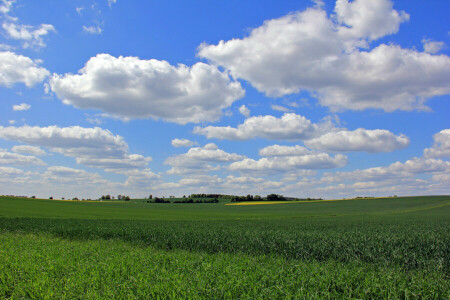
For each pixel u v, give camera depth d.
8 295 7.89
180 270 9.76
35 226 28.97
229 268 9.73
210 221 38.78
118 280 8.32
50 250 13.05
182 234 20.62
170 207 94.75
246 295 7.20
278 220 41.94
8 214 46.22
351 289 7.91
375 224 32.53
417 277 9.27
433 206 85.44
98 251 13.02
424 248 14.42
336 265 11.59
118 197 141.75
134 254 12.45
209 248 17.11
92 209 68.50
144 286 7.84
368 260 13.56
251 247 16.19
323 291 7.56
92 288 7.82
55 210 60.00
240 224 32.59
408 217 49.03
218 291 7.52
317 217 52.75
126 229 25.05
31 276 8.80
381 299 7.60
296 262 12.20
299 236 18.42
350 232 21.67
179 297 7.18
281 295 7.40
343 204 98.75
